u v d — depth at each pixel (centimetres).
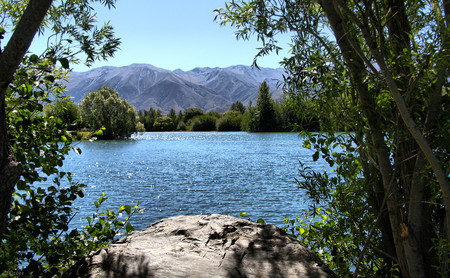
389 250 350
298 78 317
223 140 8556
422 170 295
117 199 1931
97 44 367
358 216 359
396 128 303
